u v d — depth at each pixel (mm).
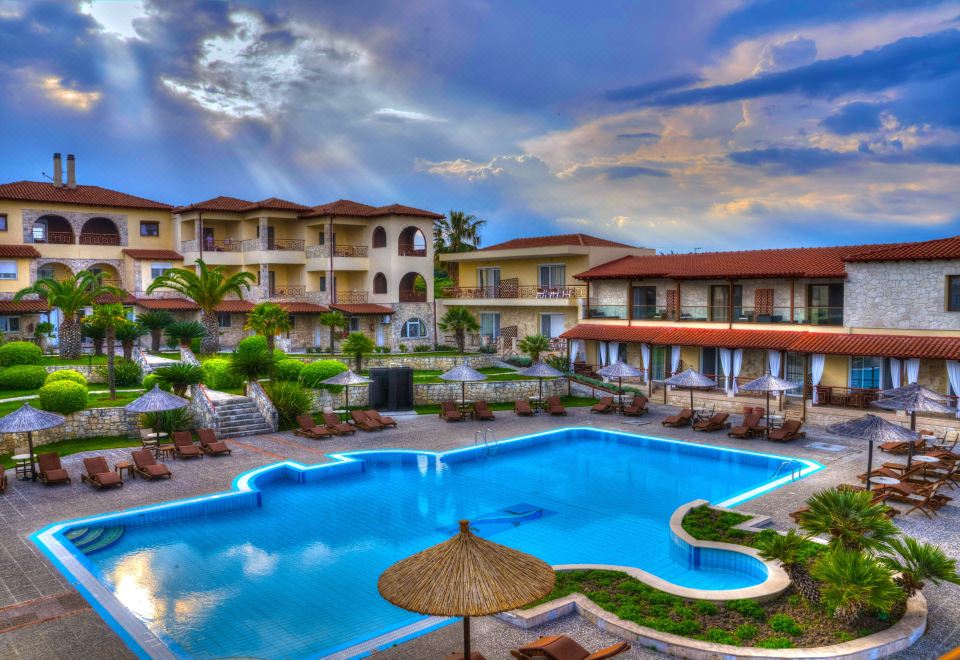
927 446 23156
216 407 28719
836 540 12297
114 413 26156
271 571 14797
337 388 32719
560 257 45250
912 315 28266
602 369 32375
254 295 52031
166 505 18234
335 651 11031
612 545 16359
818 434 27453
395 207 51031
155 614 12734
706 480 22344
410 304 51031
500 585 8547
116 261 51812
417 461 24594
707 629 11188
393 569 9203
